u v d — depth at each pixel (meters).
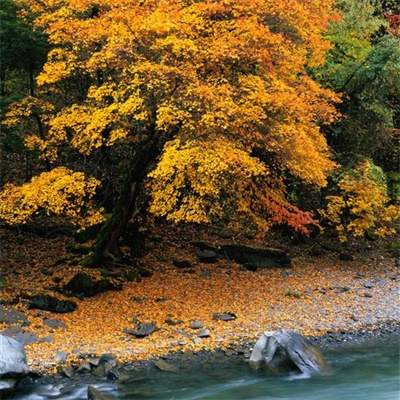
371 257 21.50
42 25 14.93
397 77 20.86
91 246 17.14
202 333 12.73
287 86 14.14
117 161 18.44
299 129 13.98
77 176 14.16
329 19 17.66
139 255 17.77
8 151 18.91
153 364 11.15
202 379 10.48
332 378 10.62
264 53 13.02
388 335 13.37
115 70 14.19
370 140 21.72
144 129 14.37
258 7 13.19
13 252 16.83
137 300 14.73
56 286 14.67
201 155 12.41
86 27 13.52
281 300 15.58
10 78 18.70
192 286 16.20
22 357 10.15
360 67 20.42
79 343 11.95
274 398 9.59
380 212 20.53
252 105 12.84
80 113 14.52
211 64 13.19
